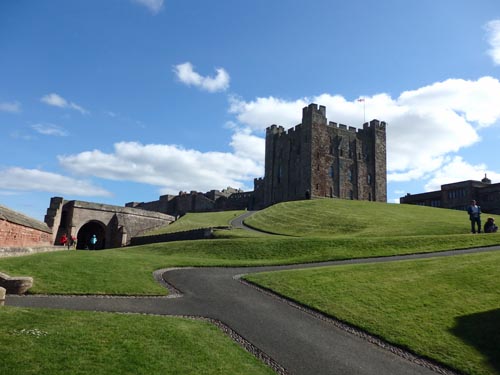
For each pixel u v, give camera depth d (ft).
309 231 161.17
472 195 281.74
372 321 47.21
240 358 36.27
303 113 323.37
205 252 111.14
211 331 42.01
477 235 103.71
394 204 236.22
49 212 196.34
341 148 325.01
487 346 41.22
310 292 57.11
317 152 311.88
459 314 48.93
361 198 325.21
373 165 336.90
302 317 48.98
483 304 51.72
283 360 37.55
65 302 47.83
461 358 38.99
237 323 46.06
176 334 38.78
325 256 87.61
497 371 36.70
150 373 30.55
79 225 214.69
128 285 57.72
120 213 228.84
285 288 59.21
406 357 39.63
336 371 36.04
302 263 82.48
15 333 33.40
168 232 195.21
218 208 366.63
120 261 75.51
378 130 344.90
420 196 317.83
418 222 155.12
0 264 60.03
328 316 49.29
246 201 355.56
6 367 28.07
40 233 114.42
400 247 96.48
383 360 38.68
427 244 97.60
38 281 54.54
